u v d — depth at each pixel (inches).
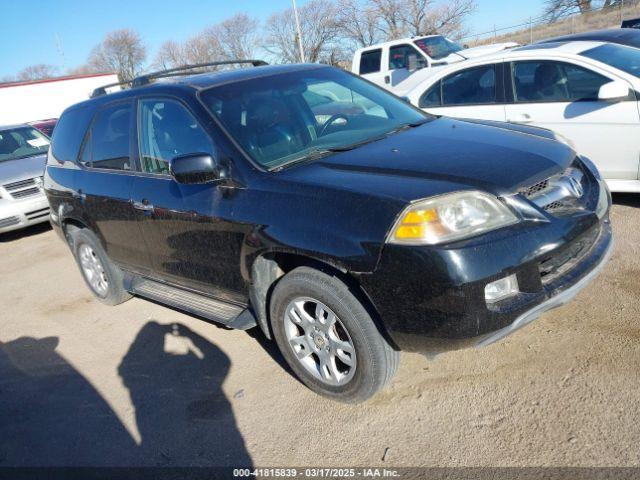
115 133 162.7
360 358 109.3
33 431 132.2
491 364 123.1
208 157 118.8
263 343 151.0
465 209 97.0
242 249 121.0
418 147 121.6
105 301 196.1
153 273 162.9
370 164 114.0
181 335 164.9
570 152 123.6
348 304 106.1
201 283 143.3
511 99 214.7
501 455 98.5
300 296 114.5
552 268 103.0
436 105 237.6
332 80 159.2
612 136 190.1
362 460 103.7
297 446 110.6
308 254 106.8
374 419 113.5
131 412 132.1
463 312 93.4
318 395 124.1
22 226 310.3
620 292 141.2
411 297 96.7
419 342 100.3
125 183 155.3
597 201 115.5
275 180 116.3
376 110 152.3
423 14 1364.4
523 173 106.0
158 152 146.3
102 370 154.0
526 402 109.7
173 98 142.2
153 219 145.0
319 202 107.0
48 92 1198.3
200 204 129.2
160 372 146.9
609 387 109.0
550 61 205.5
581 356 119.7
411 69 453.4
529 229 99.0
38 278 245.1
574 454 95.4
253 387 132.3
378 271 98.2
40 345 177.0
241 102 138.2
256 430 117.5
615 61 196.4
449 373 122.9
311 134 135.9
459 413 110.4
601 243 114.4
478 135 129.3
